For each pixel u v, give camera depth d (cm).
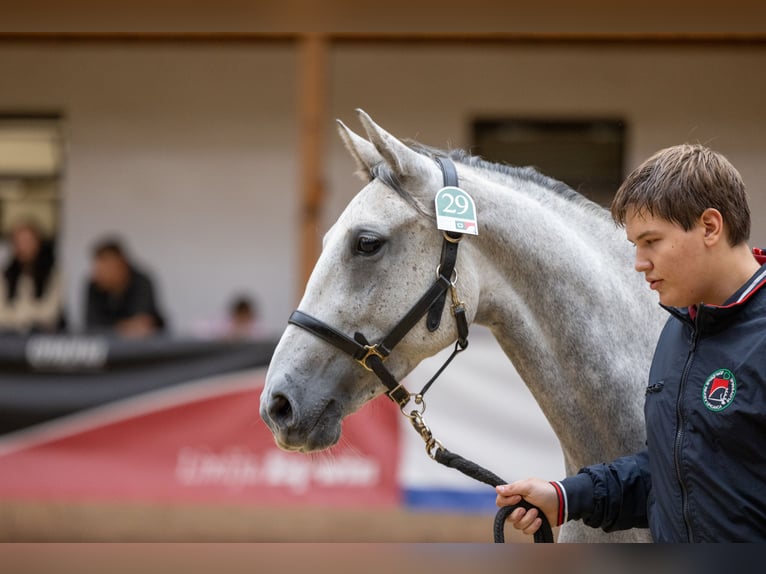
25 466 955
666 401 338
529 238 415
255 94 1362
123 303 1176
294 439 394
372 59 1341
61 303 1323
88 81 1373
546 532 379
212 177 1367
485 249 415
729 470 319
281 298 1365
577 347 414
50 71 1376
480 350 935
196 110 1366
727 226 329
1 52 1377
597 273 420
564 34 1120
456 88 1338
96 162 1373
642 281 433
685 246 328
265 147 1365
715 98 1306
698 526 325
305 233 1113
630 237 343
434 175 411
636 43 1146
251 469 952
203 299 1366
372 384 409
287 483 948
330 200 1333
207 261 1366
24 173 1383
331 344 399
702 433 325
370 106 1344
